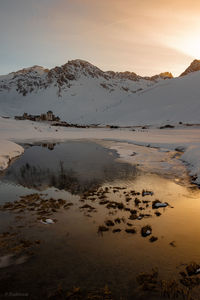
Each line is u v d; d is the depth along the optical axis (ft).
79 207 42.57
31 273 23.45
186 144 128.77
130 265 24.52
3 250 27.81
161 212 39.29
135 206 42.55
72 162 91.97
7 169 79.00
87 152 122.72
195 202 43.86
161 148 135.95
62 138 230.07
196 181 59.00
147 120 477.36
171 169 75.97
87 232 32.37
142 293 20.63
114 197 48.29
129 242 29.35
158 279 22.33
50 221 35.63
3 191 53.88
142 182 60.34
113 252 27.09
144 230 31.73
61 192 52.80
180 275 22.80
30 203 44.96
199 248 27.55
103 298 19.93
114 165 84.43
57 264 24.91
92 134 276.62
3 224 35.35
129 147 143.95
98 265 24.61
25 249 27.94
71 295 20.31
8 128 267.80
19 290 21.17
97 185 58.34
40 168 80.53
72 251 27.43
